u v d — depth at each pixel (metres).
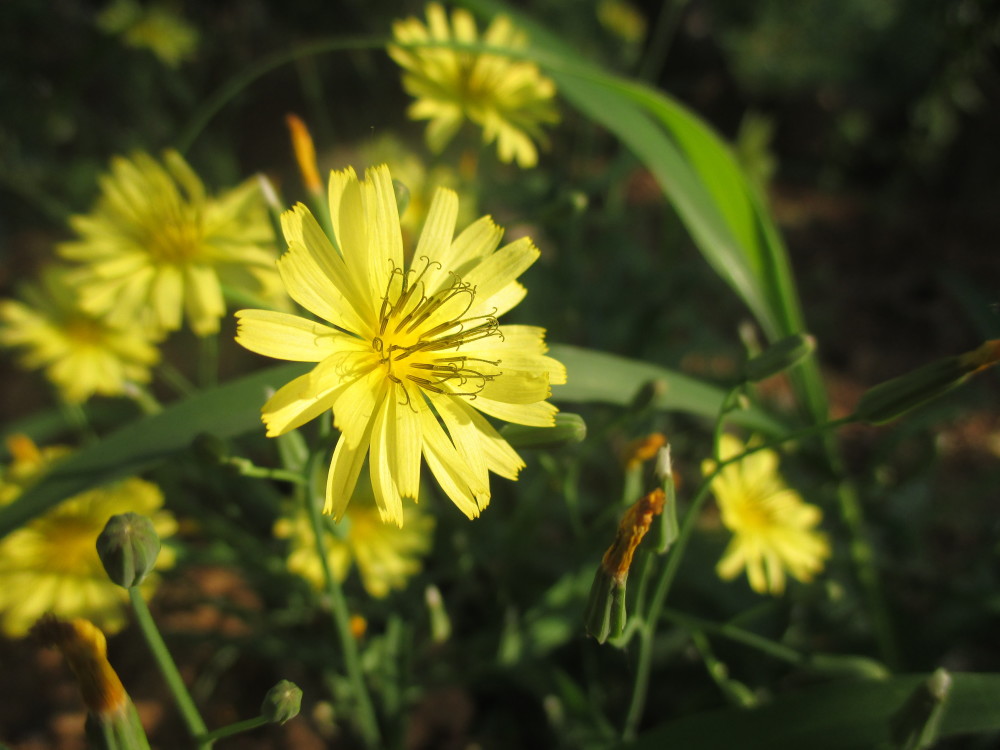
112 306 0.07
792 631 0.09
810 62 0.24
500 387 0.05
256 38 0.19
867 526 0.10
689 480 0.11
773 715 0.06
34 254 0.15
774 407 0.13
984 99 0.20
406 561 0.08
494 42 0.09
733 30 0.24
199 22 0.18
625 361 0.07
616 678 0.09
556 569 0.09
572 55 0.10
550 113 0.09
